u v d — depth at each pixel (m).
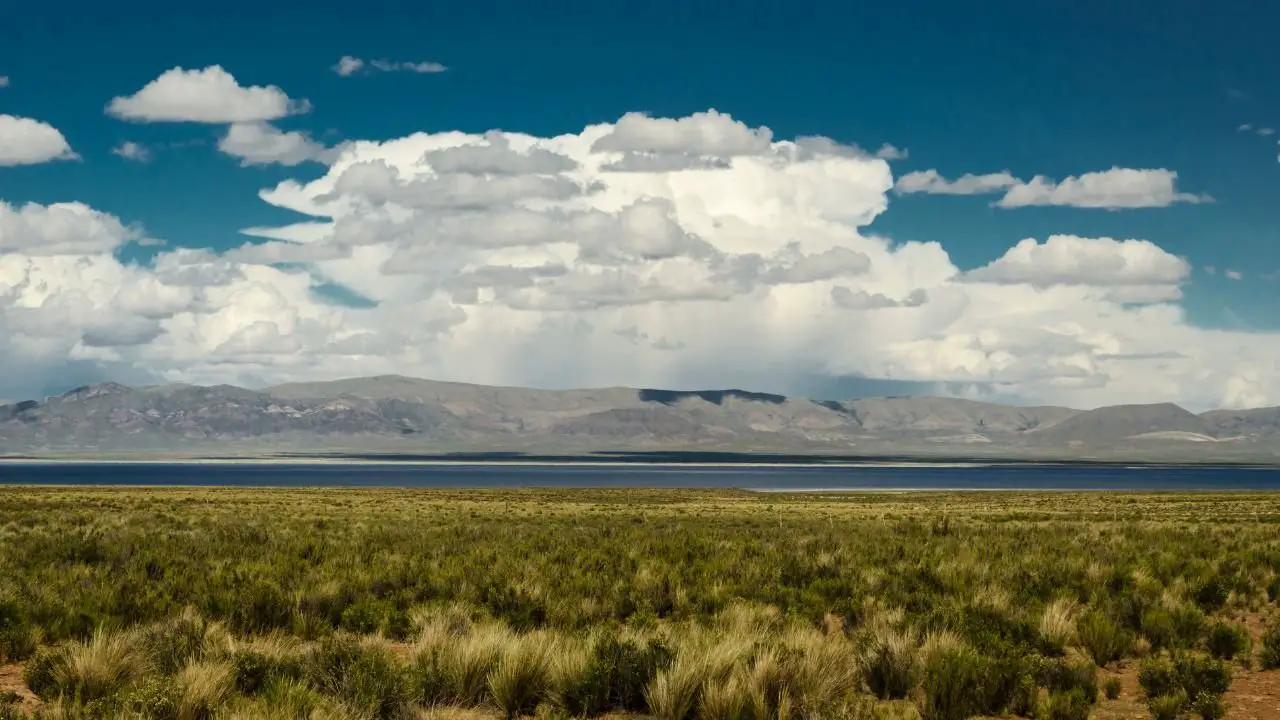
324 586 21.02
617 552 32.34
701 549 33.69
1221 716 12.61
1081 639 17.16
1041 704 12.88
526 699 12.88
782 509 84.56
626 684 12.96
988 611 18.91
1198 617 18.42
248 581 21.92
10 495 93.31
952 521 58.53
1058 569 26.28
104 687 12.67
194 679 11.80
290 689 11.59
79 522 49.19
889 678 13.49
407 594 21.64
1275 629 17.19
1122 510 82.19
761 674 12.40
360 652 13.41
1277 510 81.88
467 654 13.47
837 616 20.86
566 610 19.72
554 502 101.94
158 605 18.78
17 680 14.27
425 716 11.86
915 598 21.11
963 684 12.73
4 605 17.23
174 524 48.81
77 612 17.58
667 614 20.75
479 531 45.12
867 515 71.81
